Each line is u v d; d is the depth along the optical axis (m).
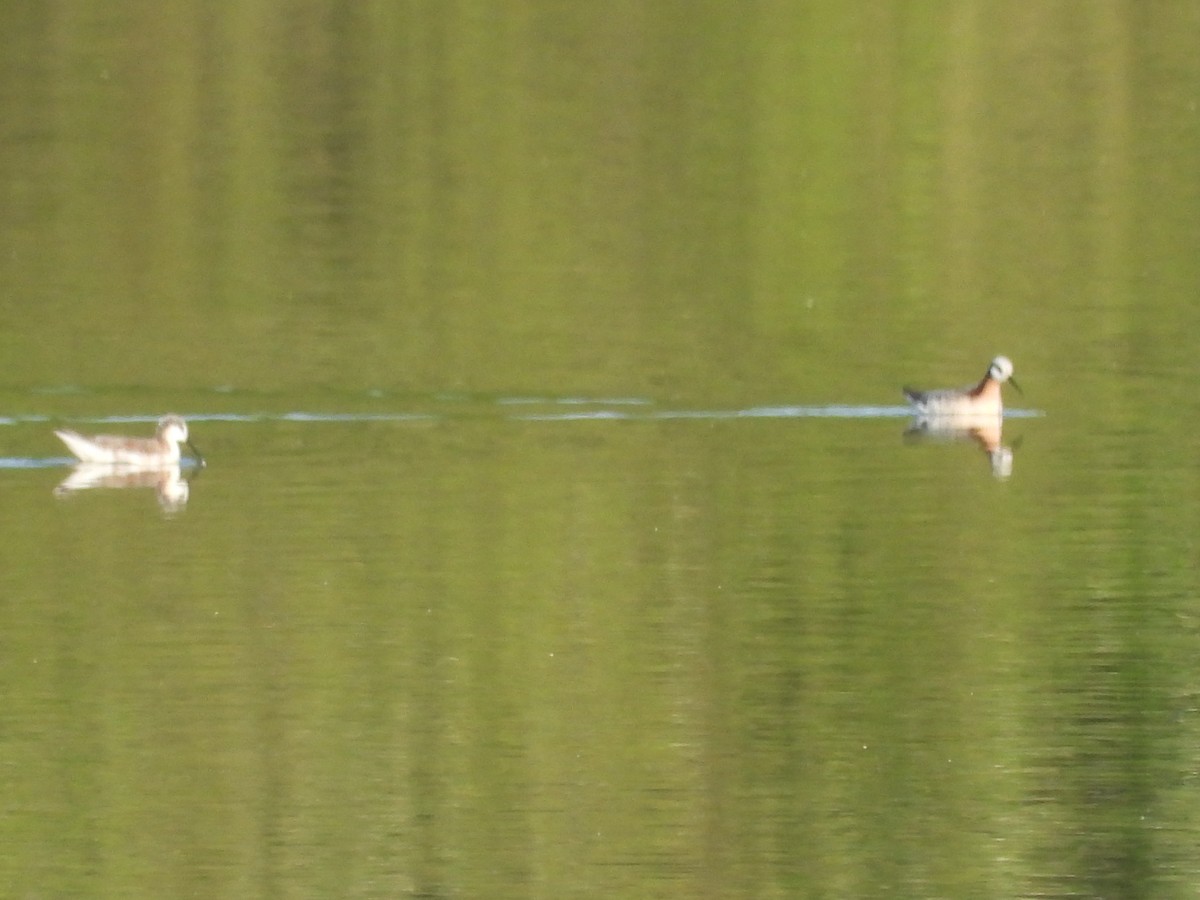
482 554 32.62
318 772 25.42
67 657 28.39
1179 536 33.53
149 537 33.34
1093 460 38.16
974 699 27.33
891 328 48.94
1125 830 24.00
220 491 36.03
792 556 32.59
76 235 57.03
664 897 22.69
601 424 40.78
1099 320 49.53
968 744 26.08
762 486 36.44
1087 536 33.56
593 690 27.61
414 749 25.94
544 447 38.97
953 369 45.19
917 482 36.81
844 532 33.81
